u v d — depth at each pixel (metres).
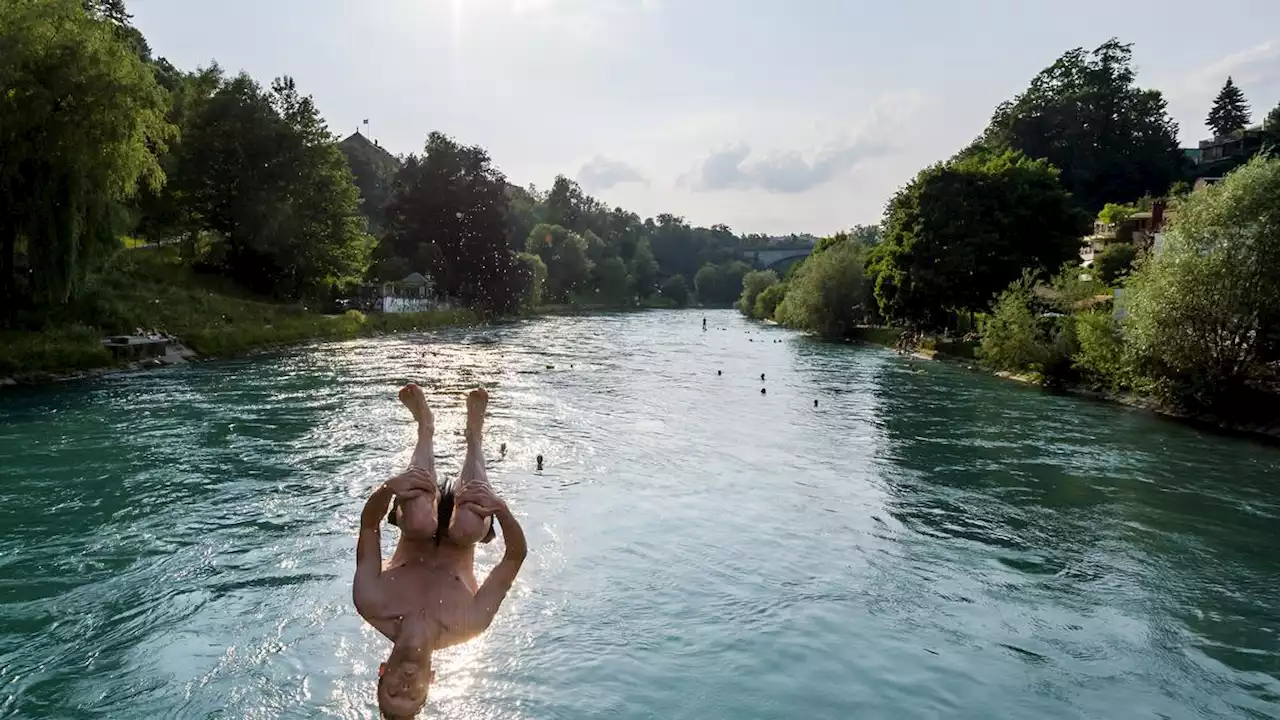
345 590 9.45
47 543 10.93
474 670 7.60
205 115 52.88
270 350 40.47
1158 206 55.12
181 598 9.16
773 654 8.19
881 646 8.48
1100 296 36.78
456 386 28.70
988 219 49.12
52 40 27.73
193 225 55.81
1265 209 23.06
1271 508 14.28
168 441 17.47
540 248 131.88
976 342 47.12
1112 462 17.98
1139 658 8.40
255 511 12.55
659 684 7.50
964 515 13.55
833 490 14.96
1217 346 23.84
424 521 3.59
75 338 28.92
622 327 79.75
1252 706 7.48
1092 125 100.81
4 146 27.03
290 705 6.89
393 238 87.94
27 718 6.62
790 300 80.56
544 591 9.60
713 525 12.54
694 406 25.36
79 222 29.12
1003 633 8.92
